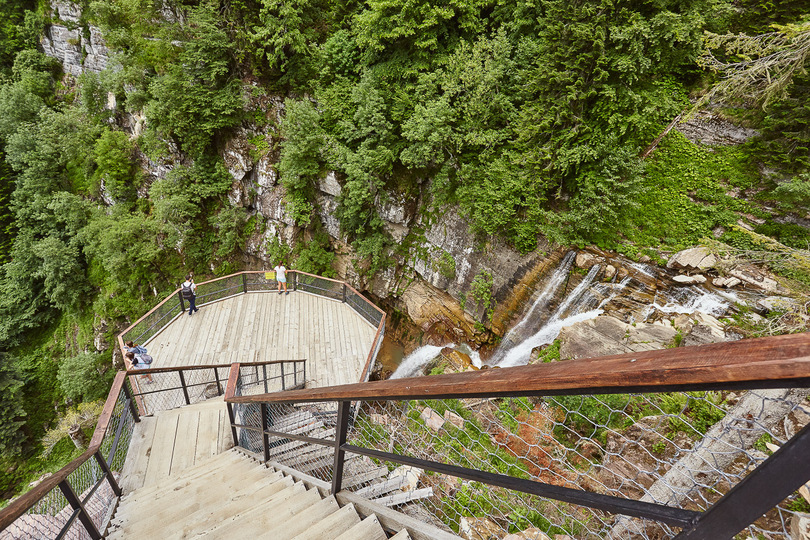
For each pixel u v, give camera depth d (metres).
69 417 20.84
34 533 3.08
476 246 16.39
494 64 14.24
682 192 12.94
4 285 26.39
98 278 25.30
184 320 12.17
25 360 24.58
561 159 12.81
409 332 19.78
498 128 15.27
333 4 19.17
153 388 9.30
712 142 12.84
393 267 19.67
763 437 4.64
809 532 1.96
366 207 19.06
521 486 1.39
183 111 19.44
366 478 3.36
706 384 0.78
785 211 11.30
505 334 15.99
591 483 3.73
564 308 14.02
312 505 2.93
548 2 12.92
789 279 9.41
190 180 21.73
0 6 29.83
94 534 3.49
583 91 12.73
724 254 10.33
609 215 13.09
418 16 15.16
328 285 14.21
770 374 0.64
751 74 9.38
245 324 12.54
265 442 4.81
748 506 0.78
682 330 10.91
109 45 21.88
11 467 20.45
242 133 20.69
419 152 15.80
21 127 27.62
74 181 28.28
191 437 6.61
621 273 12.77
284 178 19.20
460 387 1.40
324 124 18.98
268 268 23.00
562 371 1.09
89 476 4.18
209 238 22.83
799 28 7.97
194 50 18.55
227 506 3.73
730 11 11.80
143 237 21.70
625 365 0.94
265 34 17.42
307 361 11.40
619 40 11.54
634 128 12.96
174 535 3.44
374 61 17.75
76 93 30.55
